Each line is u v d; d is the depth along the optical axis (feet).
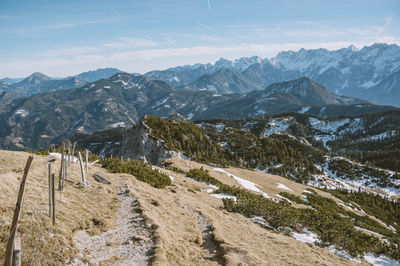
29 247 36.22
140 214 60.13
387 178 547.08
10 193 47.83
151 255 43.88
